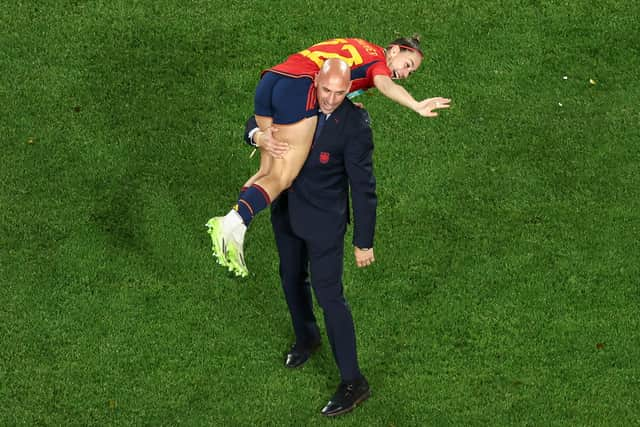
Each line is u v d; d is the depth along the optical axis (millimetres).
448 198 30062
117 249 28641
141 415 25234
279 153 22875
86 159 30703
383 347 26859
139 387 25797
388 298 27875
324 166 23219
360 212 23688
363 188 23406
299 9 34844
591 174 30641
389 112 32125
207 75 33000
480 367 26406
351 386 25391
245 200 22891
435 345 26875
